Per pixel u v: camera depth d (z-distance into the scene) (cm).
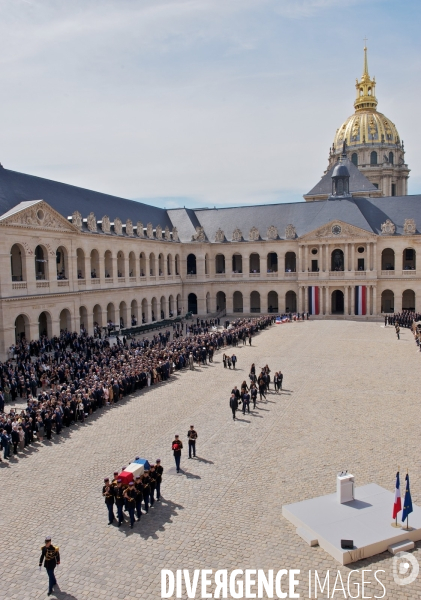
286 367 5244
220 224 10994
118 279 8138
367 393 4184
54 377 4453
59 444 3186
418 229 9481
